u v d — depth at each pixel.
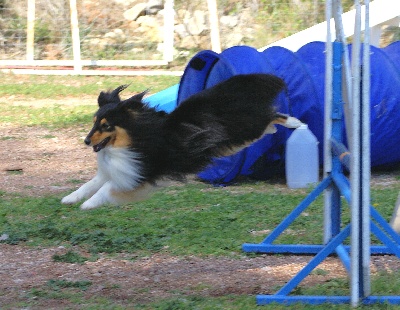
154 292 7.61
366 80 6.41
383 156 12.97
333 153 8.16
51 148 15.60
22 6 26.53
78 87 21.81
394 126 12.56
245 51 12.34
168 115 8.13
